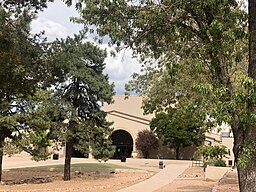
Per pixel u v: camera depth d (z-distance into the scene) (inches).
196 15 363.9
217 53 332.2
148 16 390.0
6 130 1017.5
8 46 435.2
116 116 2459.4
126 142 2481.5
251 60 330.3
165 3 384.5
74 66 1165.1
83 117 1226.6
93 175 1371.8
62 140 1160.8
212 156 357.1
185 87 660.7
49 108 1122.0
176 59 459.5
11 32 444.5
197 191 855.1
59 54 558.9
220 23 322.0
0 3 460.1
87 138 1203.2
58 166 1684.3
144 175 1370.6
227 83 335.3
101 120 1235.2
